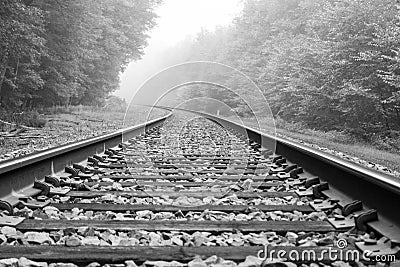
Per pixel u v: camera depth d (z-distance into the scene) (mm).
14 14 16516
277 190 4629
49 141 10523
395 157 8344
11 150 8422
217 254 2375
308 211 3602
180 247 2461
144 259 2299
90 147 6875
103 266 2230
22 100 21875
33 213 3346
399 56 11242
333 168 4246
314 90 15734
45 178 4539
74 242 2537
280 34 28172
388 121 13219
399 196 2736
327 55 14570
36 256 2297
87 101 34531
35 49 20125
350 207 3268
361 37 13250
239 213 3594
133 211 3570
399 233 2629
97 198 4090
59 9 21891
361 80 13211
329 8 16141
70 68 23984
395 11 13320
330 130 16062
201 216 3418
